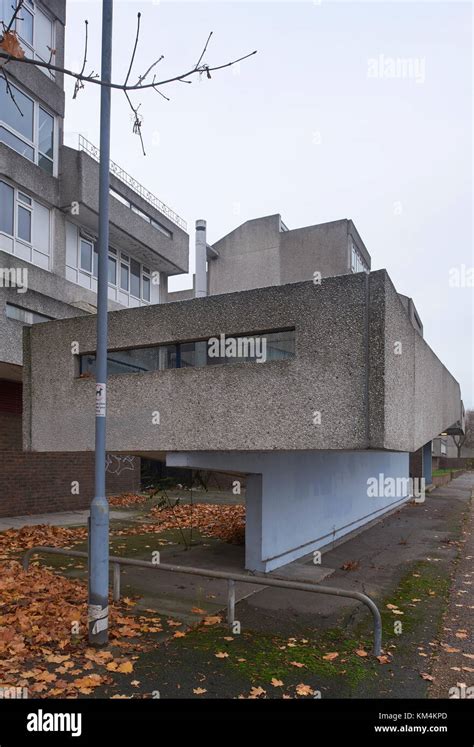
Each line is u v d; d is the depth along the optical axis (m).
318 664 4.81
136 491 19.41
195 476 11.69
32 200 14.41
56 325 7.86
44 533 10.84
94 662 4.65
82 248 16.38
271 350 6.26
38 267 13.84
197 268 18.64
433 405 10.90
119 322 7.30
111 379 7.25
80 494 15.72
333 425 5.67
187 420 6.60
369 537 11.84
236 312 6.41
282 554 8.67
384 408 5.40
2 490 13.12
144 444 6.91
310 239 23.77
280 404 6.00
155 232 19.25
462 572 8.70
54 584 6.99
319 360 5.80
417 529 13.07
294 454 9.30
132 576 7.83
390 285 5.79
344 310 5.70
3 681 4.24
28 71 14.23
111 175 17.23
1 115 13.43
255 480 8.23
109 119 5.42
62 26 15.68
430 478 26.75
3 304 11.12
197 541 10.70
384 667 4.81
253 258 24.62
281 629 5.75
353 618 6.22
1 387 13.19
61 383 7.73
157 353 7.09
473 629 5.94
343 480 11.91
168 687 4.27
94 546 5.07
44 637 5.09
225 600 6.76
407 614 6.44
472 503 19.31
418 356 8.49
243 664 4.75
